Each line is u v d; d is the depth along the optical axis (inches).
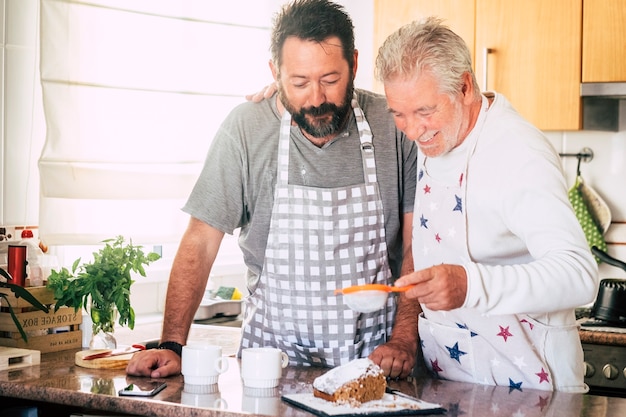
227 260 149.3
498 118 79.7
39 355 91.0
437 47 76.0
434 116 77.0
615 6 132.6
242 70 141.1
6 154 113.7
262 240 92.8
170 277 92.0
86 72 119.1
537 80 137.6
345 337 90.2
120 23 123.1
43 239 116.6
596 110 142.3
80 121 118.4
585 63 134.9
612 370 115.7
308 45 82.2
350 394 70.9
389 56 77.0
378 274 92.0
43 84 114.2
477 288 68.9
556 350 82.0
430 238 85.4
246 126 91.7
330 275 90.2
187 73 132.8
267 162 91.0
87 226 123.2
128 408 73.4
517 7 138.1
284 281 90.8
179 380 81.9
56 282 97.1
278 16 85.8
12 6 113.9
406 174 93.6
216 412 69.3
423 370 92.4
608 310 122.2
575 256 70.4
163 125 129.3
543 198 73.8
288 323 91.3
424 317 89.8
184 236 92.7
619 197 148.0
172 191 130.0
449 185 82.7
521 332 81.5
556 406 72.9
